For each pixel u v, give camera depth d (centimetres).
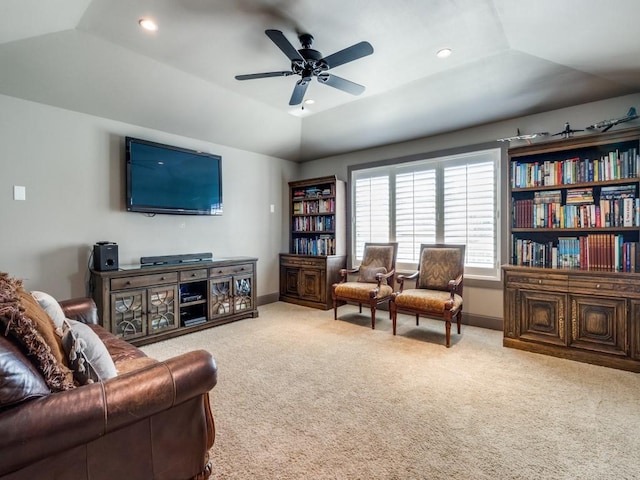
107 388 108
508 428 189
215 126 413
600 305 271
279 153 524
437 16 228
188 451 129
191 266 368
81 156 333
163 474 123
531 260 327
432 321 414
